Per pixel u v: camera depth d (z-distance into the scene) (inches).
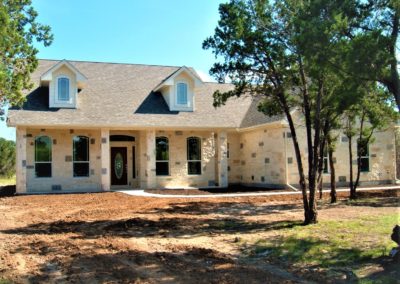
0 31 343.3
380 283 260.4
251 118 1085.8
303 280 284.0
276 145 973.8
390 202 693.9
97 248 390.6
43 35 434.3
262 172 1032.2
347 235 413.1
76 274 304.0
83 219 565.3
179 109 1035.9
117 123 938.7
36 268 322.7
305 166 952.3
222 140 1040.8
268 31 473.7
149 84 1109.7
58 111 928.3
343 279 280.7
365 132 753.0
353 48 299.3
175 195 842.2
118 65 1152.8
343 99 362.0
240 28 457.4
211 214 598.5
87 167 986.7
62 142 967.6
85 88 1026.7
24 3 413.4
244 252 372.5
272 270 312.8
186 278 290.0
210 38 486.6
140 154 1031.0
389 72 310.5
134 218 551.2
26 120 877.8
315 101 513.3
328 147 710.5
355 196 753.6
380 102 649.6
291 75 487.8
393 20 323.3
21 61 380.8
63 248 390.6
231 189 981.2
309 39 325.1
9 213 625.9
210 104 1101.7
